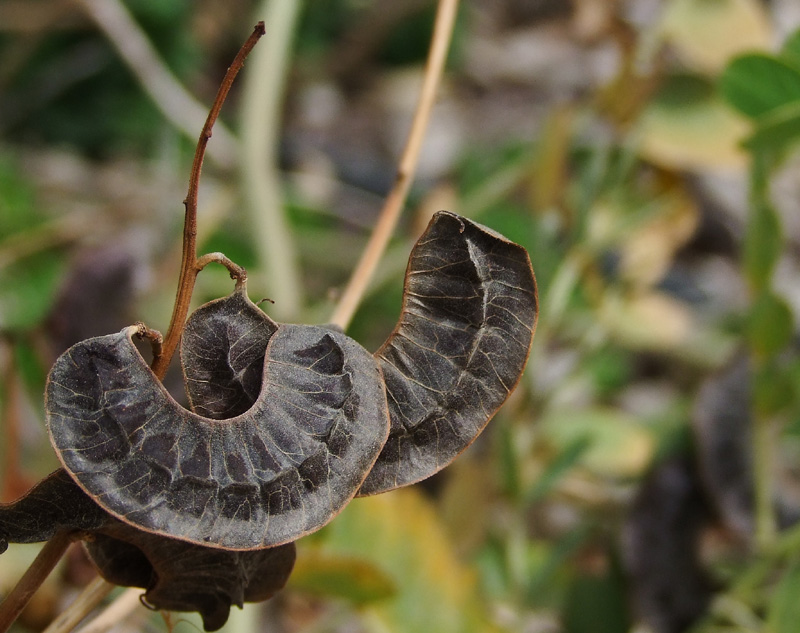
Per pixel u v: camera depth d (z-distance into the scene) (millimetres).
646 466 632
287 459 347
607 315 798
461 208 813
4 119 1695
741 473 603
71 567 478
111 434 342
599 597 608
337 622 600
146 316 665
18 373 539
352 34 2262
